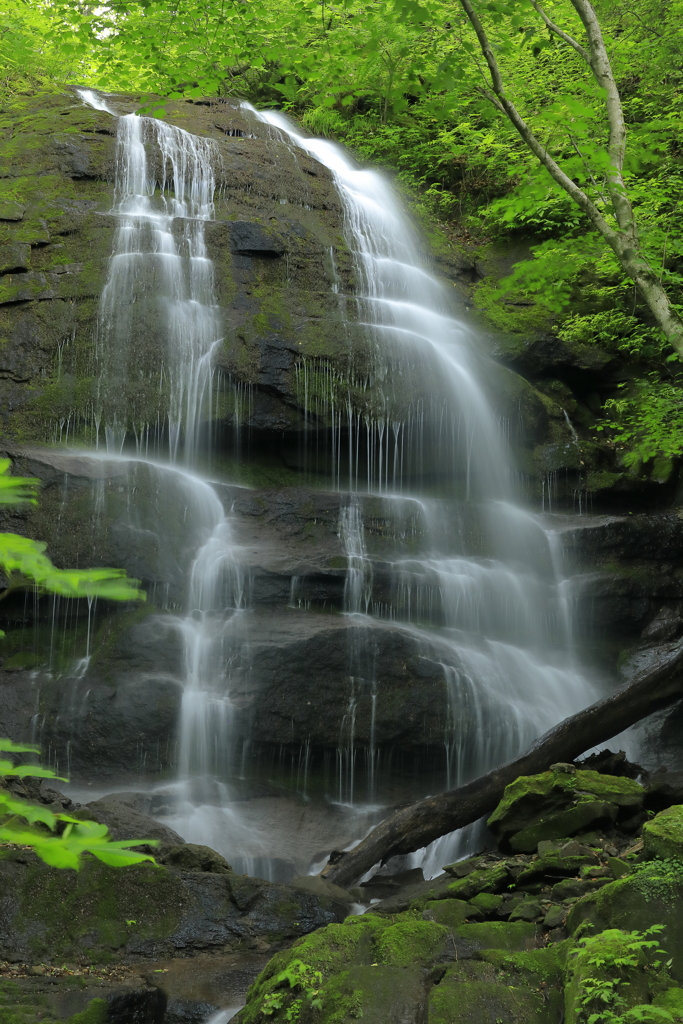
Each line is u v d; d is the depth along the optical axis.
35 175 13.59
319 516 11.08
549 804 6.80
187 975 5.83
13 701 9.30
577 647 11.38
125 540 9.83
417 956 4.78
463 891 6.10
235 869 8.01
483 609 10.94
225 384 11.99
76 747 8.98
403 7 7.61
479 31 6.34
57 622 9.75
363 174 17.20
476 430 13.05
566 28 16.58
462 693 9.78
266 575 10.13
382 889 7.45
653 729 10.02
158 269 12.51
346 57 8.80
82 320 12.05
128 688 9.10
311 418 12.17
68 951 6.02
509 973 4.54
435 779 9.73
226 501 10.95
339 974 4.59
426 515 11.51
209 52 9.62
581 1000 4.03
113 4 9.88
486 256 17.00
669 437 12.37
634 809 6.77
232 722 9.20
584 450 13.45
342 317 13.35
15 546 1.89
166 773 9.01
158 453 11.82
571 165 6.25
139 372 11.87
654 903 4.64
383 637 9.65
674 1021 3.82
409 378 12.70
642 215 13.16
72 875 6.35
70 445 11.45
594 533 11.88
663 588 11.75
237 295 13.02
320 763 9.47
